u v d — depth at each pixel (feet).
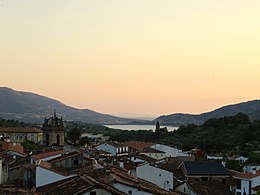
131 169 299.99
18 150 386.73
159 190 180.04
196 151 606.55
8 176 248.93
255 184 331.98
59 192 150.82
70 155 234.58
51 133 479.00
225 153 623.36
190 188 294.46
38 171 187.01
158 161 440.45
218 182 328.49
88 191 142.82
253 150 614.75
